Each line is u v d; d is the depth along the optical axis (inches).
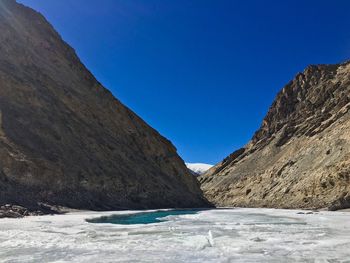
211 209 2763.3
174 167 3383.4
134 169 2554.1
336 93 4960.6
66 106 2406.5
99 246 725.9
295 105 5723.4
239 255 661.9
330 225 1233.4
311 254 671.8
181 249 712.4
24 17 2950.3
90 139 2316.7
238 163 5605.3
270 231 1047.0
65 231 927.7
